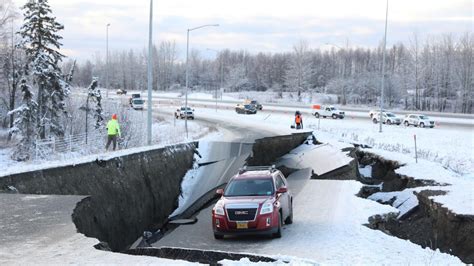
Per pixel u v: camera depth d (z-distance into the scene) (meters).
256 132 42.62
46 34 41.66
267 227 14.71
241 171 17.17
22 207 12.94
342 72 134.25
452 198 19.00
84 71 182.75
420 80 117.44
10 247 9.44
